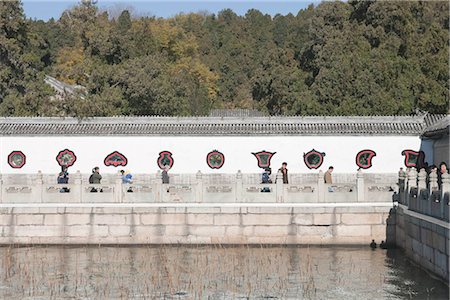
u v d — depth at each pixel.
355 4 84.06
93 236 40.47
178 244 40.34
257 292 29.94
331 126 49.06
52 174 48.78
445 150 45.03
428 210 32.06
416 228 34.38
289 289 30.44
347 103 67.19
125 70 67.06
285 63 89.38
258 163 48.34
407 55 76.75
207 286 31.06
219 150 48.44
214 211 40.31
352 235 40.12
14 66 72.38
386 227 40.16
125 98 67.00
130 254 38.53
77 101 62.78
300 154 48.34
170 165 48.47
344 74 68.94
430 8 91.88
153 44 85.31
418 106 67.94
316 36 82.38
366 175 48.22
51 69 101.75
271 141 48.47
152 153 48.59
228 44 125.25
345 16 83.31
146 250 39.59
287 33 125.62
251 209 40.28
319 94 70.12
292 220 40.22
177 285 31.20
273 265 35.47
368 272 33.88
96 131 48.66
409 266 35.22
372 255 38.22
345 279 32.38
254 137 48.47
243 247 40.03
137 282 31.98
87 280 32.41
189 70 104.38
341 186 40.47
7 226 40.59
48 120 50.12
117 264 36.03
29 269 34.72
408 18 80.19
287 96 82.44
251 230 40.31
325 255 38.22
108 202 40.56
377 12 78.69
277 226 40.25
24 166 48.88
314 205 40.22
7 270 34.41
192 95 88.00
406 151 48.19
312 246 40.16
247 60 118.25
